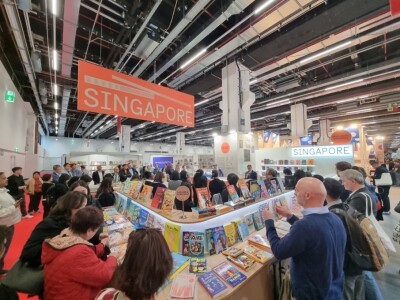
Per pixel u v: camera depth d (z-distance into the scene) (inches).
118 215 106.7
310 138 430.6
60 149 732.7
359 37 169.2
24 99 345.7
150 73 271.3
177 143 696.4
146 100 119.2
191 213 78.0
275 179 126.4
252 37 179.6
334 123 559.2
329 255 43.4
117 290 27.8
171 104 131.9
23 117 325.1
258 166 314.0
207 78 269.6
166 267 28.9
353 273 55.7
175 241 67.4
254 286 58.9
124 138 600.4
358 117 486.6
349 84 264.2
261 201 96.3
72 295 38.1
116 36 200.4
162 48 183.9
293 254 44.2
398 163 377.4
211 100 377.7
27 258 47.0
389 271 100.0
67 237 43.1
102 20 179.2
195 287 50.8
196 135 827.4
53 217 55.2
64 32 157.6
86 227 45.0
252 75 257.1
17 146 279.4
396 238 94.1
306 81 296.0
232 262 62.2
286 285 61.1
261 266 60.5
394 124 590.2
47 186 152.5
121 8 155.4
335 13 146.0
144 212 88.7
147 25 165.3
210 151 1285.7
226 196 106.0
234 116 238.1
